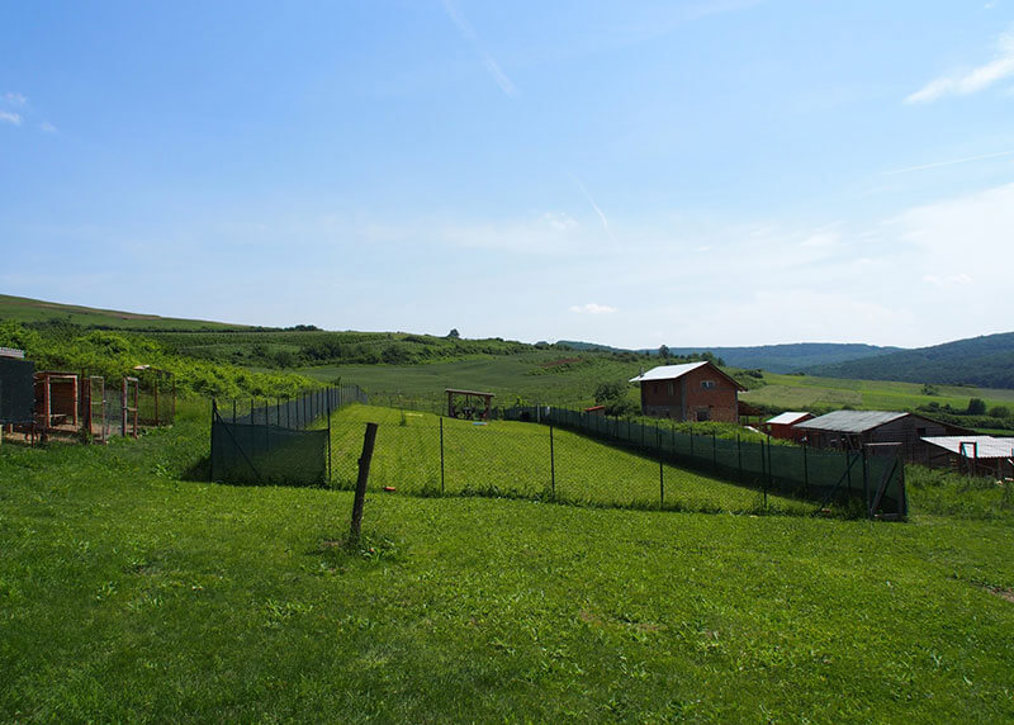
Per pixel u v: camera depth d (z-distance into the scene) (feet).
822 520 58.44
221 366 170.91
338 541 37.70
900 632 29.86
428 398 250.16
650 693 22.59
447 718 19.93
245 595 28.04
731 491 77.97
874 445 63.98
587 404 245.65
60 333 155.43
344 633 25.16
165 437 76.23
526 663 23.91
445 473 77.25
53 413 73.41
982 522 61.05
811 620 30.71
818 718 21.84
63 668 20.13
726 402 189.78
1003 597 36.99
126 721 18.06
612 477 84.69
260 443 59.93
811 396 327.06
